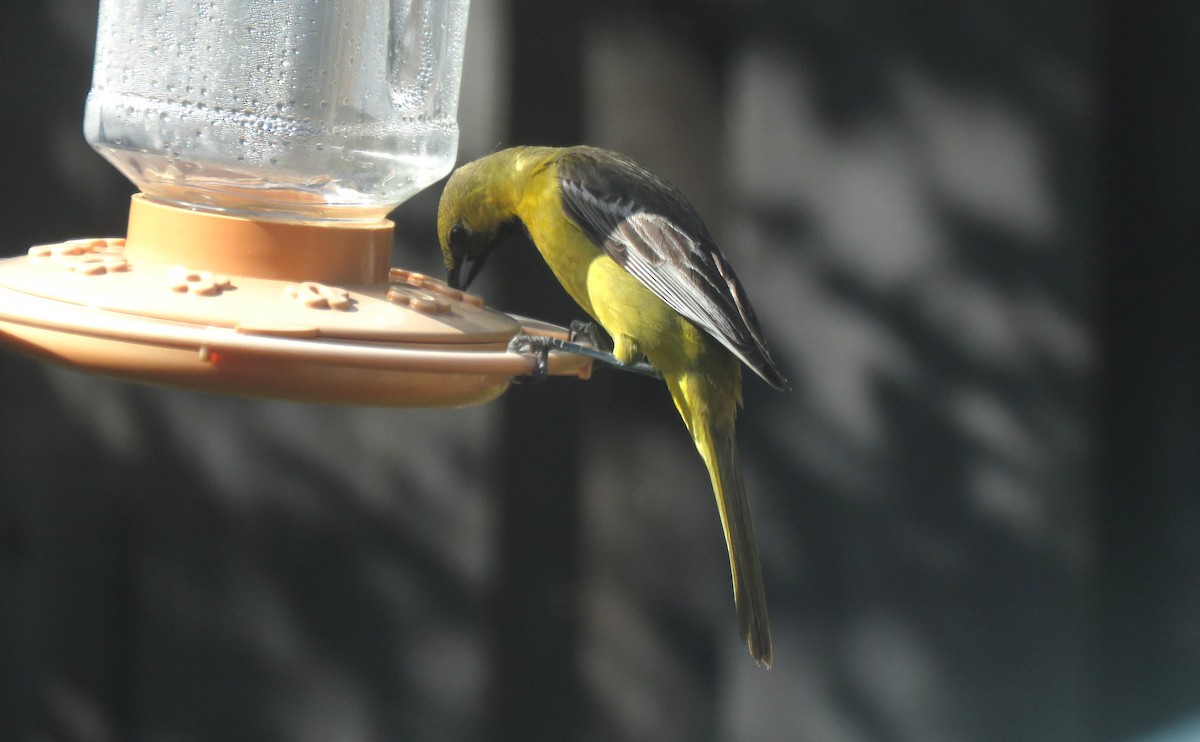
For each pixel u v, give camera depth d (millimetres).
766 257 9656
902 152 9398
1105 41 9180
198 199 6508
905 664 9641
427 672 9844
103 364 5082
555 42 10125
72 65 9828
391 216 9805
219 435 9852
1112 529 9758
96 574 9984
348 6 6535
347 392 5219
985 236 9359
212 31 6352
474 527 9766
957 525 9523
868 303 9539
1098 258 9297
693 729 10555
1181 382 9602
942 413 9500
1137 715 9742
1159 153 9430
